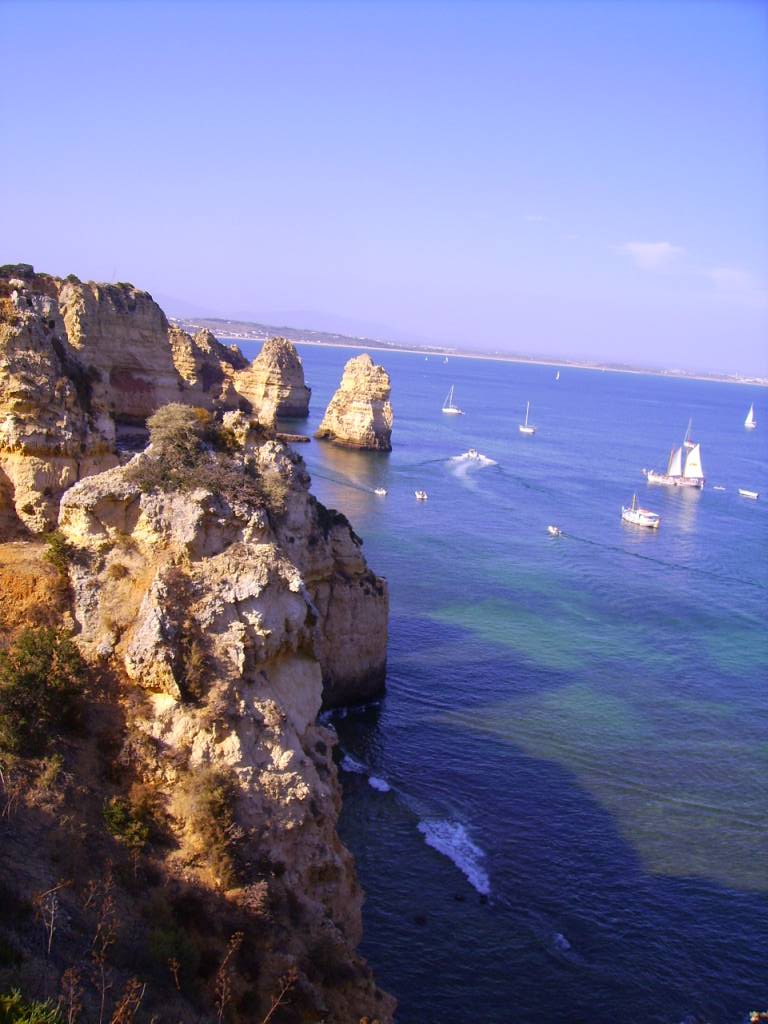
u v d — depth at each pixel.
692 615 77.69
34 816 22.48
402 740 48.59
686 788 46.25
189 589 27.34
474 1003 30.94
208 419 38.62
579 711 54.22
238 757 25.33
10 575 28.06
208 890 23.17
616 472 165.88
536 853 39.47
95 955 19.41
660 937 35.06
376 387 156.00
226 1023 20.39
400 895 35.69
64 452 33.19
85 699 25.84
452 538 97.00
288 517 45.22
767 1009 32.12
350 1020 23.00
